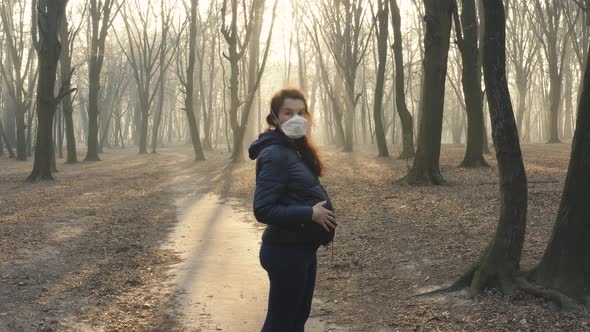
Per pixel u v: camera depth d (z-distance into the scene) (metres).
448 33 15.05
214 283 6.59
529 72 53.03
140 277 6.89
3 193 17.16
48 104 21.58
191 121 34.75
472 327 4.71
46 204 14.13
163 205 13.93
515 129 5.40
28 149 44.34
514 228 5.41
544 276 5.22
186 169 27.27
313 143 3.26
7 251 8.25
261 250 3.10
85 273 7.07
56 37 21.73
